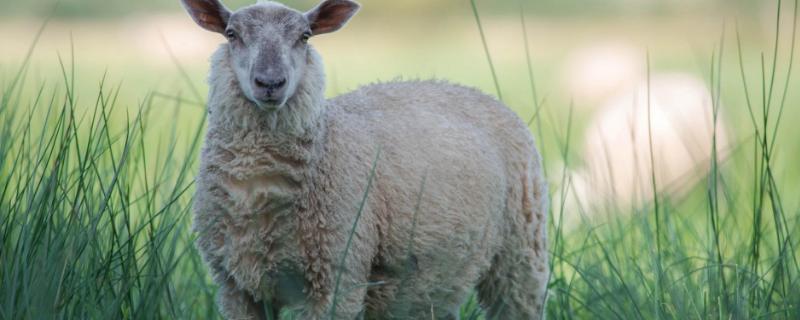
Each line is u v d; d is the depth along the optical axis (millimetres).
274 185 13250
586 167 21656
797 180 30984
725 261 17266
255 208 13227
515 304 16484
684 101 32219
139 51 67375
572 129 40094
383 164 14188
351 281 13633
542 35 87500
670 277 17078
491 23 96875
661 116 31750
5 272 12820
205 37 69812
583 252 18391
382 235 14156
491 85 57156
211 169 13461
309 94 13422
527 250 16391
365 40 86812
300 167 13273
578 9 96438
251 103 13266
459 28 94500
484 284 16500
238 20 13633
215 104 13570
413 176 14438
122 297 13586
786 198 27250
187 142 17250
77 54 66688
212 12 14562
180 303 15609
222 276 13859
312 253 13414
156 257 14164
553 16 97625
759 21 77438
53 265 12938
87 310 13352
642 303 16484
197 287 16375
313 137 13383
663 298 15414
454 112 15852
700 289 16000
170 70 56875
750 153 32312
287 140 13266
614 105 33594
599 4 97500
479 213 15242
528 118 39344
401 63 68625
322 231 13414
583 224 19156
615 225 20375
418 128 14969
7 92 15625
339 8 15133
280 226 13297
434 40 87312
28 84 47344
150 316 13734
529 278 16422
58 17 85188
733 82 55688
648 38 79438
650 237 17094
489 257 15758
